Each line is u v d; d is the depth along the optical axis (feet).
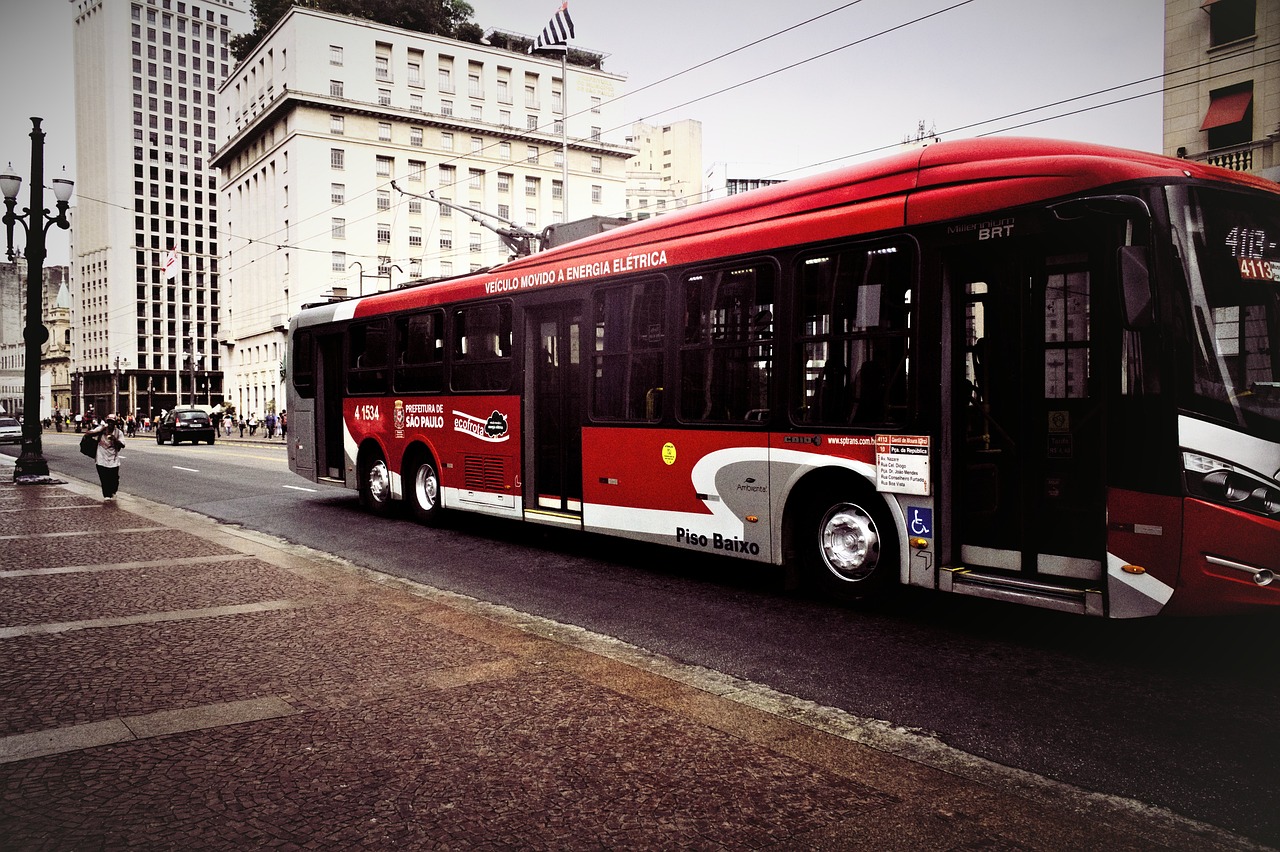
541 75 237.86
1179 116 76.07
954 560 20.21
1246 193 18.26
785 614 22.35
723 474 24.64
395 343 39.58
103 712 14.49
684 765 12.55
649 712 14.67
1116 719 14.83
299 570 26.78
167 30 379.96
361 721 14.12
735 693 16.02
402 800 11.35
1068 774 12.58
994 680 16.93
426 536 35.32
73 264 407.03
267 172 222.89
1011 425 19.57
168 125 380.37
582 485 29.25
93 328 384.47
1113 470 17.61
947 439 20.24
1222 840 10.64
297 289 204.44
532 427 31.91
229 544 31.81
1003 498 19.69
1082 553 18.45
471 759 12.66
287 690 15.60
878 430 21.06
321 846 10.18
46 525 37.01
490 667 16.99
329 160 207.51
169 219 380.17
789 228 23.25
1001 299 19.80
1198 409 16.83
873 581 21.88
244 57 245.65
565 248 30.96
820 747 13.34
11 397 423.64
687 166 387.34
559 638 19.93
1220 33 73.26
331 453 44.86
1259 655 18.62
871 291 21.40
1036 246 19.26
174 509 43.75
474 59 227.40
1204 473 16.69
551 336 31.14
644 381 27.22
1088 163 18.22
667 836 10.49
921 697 15.94
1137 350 17.35
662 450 26.45
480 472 34.14
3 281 424.46
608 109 249.55
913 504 20.57
